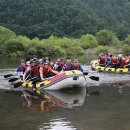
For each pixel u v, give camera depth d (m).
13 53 57.41
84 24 111.25
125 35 120.44
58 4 116.25
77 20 110.38
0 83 19.91
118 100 13.89
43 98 14.80
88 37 83.69
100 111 11.98
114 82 19.84
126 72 25.12
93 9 153.00
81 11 116.75
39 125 10.31
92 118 11.04
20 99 14.51
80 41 83.88
